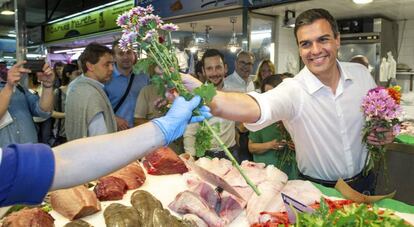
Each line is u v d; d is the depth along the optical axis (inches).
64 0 422.6
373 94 78.5
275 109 76.0
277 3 189.9
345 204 66.3
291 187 73.9
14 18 249.6
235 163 60.2
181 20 241.9
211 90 48.8
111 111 122.1
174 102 46.8
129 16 52.9
